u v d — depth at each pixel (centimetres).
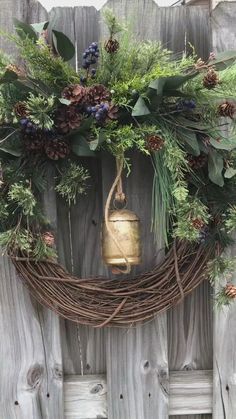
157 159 96
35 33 92
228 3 103
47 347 106
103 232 96
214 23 103
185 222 91
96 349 110
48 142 92
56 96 91
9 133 95
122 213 95
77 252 106
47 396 107
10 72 86
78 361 110
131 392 108
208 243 100
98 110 88
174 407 110
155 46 92
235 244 105
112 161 102
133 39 102
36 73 92
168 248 104
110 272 105
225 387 110
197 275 102
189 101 92
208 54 103
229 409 110
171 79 87
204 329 111
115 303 100
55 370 106
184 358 111
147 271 104
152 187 103
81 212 105
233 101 101
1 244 94
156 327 108
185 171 96
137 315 101
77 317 101
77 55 101
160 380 108
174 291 101
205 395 111
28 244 94
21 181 93
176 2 146
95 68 97
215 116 95
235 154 96
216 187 99
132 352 108
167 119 95
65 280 99
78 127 91
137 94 91
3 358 106
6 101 90
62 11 101
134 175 104
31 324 106
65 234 105
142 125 93
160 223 98
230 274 100
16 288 105
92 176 104
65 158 98
